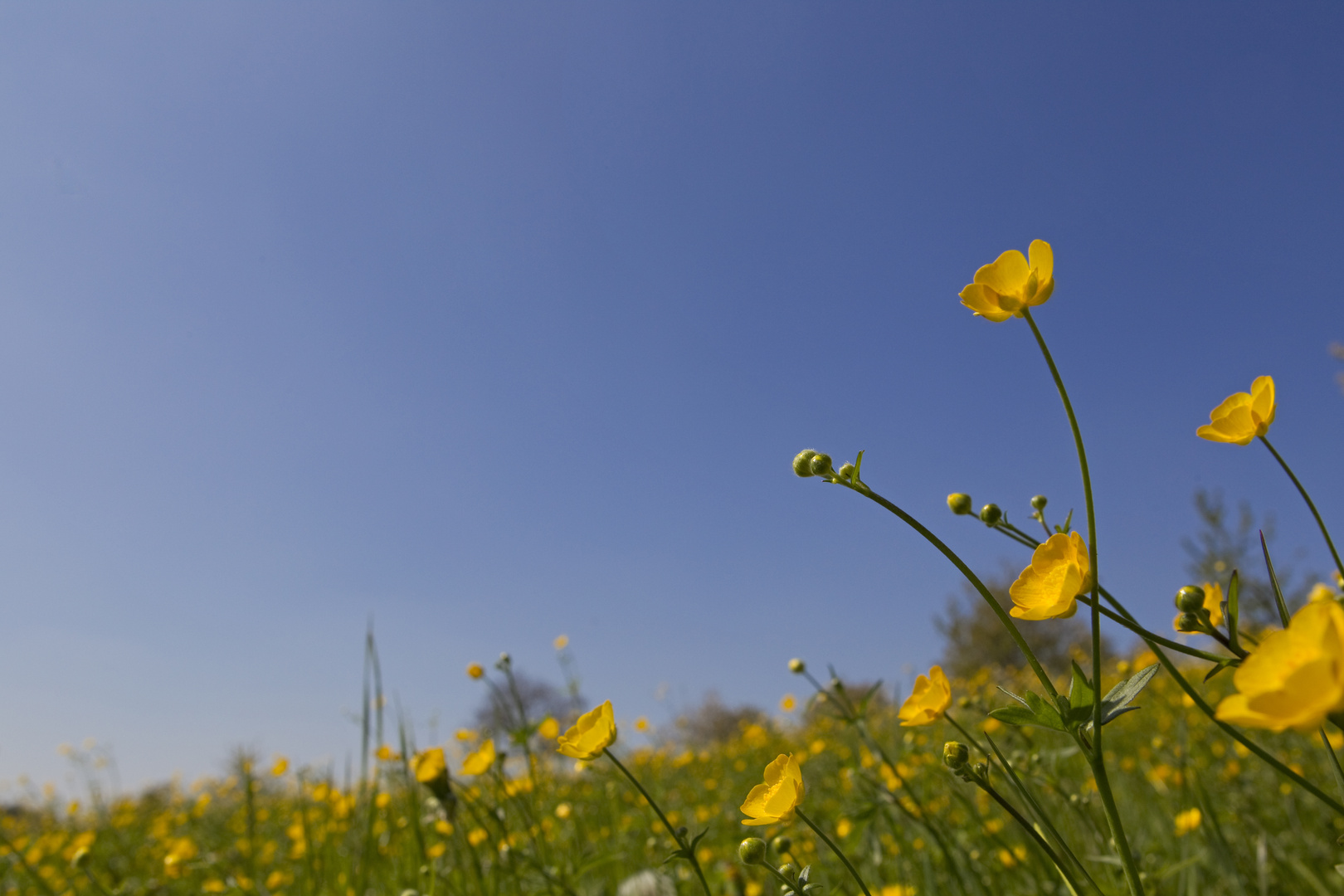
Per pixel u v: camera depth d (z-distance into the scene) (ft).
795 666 9.86
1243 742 3.79
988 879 8.75
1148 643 3.83
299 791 13.32
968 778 4.69
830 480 4.43
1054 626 49.32
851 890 8.96
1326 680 2.48
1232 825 10.25
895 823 9.80
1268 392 4.88
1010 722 3.97
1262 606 15.97
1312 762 12.07
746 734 26.78
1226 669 3.73
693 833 12.20
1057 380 4.38
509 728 11.36
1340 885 8.19
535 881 10.01
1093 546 3.78
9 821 29.76
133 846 20.59
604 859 9.54
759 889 9.38
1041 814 5.00
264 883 13.57
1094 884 4.52
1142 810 11.27
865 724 9.68
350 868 10.91
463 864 10.34
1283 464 4.83
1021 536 4.97
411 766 10.36
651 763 23.13
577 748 5.91
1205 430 4.96
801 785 5.12
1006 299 4.59
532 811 10.90
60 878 15.99
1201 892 8.72
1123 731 17.47
